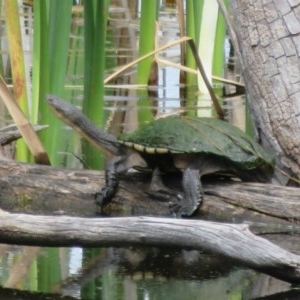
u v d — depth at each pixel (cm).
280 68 845
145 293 607
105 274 655
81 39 1641
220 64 1366
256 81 863
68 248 733
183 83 1459
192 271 662
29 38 1602
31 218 655
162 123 816
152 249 727
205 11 1278
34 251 723
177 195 823
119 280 641
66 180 865
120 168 841
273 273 604
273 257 595
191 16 1330
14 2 879
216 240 611
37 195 869
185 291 611
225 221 799
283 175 846
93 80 948
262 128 862
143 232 632
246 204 799
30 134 871
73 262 689
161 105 1280
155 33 1398
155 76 1438
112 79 1414
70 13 891
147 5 1320
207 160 801
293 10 852
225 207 802
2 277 648
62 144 1074
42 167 878
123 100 1318
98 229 641
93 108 954
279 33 849
